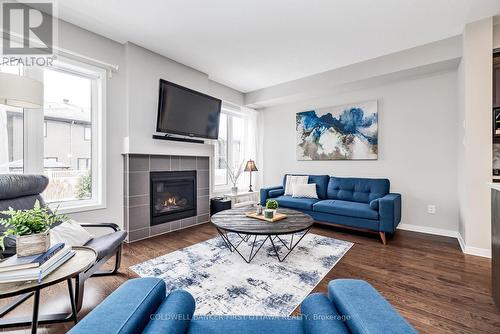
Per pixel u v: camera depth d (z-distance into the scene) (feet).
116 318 2.44
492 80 8.20
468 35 8.46
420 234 10.89
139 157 10.15
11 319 4.80
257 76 13.53
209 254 8.39
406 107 11.68
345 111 13.53
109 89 9.53
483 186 8.34
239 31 9.00
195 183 12.68
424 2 7.32
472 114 8.47
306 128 15.12
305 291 5.98
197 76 12.63
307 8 7.64
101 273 6.79
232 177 16.20
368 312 2.53
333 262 7.75
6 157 7.45
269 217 8.35
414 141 11.50
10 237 4.97
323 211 11.35
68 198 8.91
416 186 11.47
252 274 6.87
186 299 3.21
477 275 6.88
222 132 15.78
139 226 10.12
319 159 14.58
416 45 9.98
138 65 10.16
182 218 11.96
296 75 13.33
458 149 10.12
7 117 7.46
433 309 5.33
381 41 9.67
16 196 6.27
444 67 10.21
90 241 6.43
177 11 7.82
